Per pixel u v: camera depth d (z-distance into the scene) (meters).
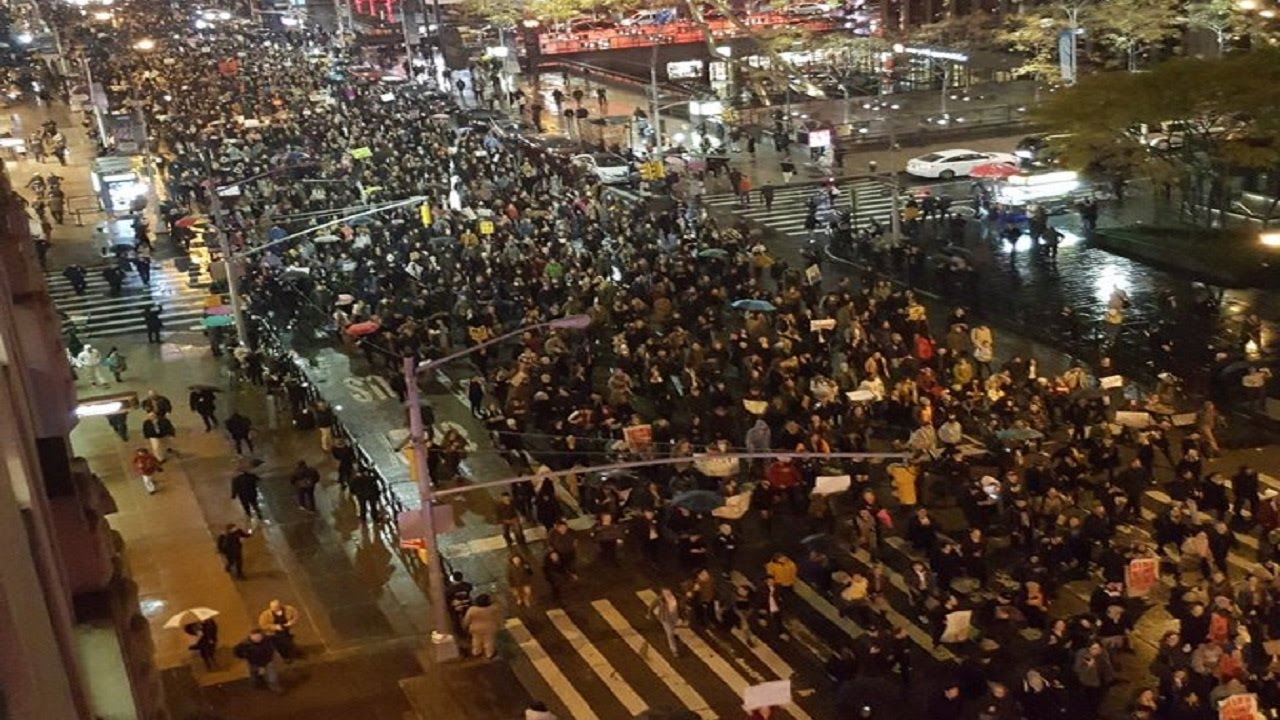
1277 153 47.97
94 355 49.09
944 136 76.12
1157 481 34.06
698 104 75.56
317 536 34.50
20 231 16.28
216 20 152.12
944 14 100.12
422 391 44.47
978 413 36.81
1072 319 43.81
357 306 48.06
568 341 44.66
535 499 32.12
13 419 9.45
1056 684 23.17
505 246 55.25
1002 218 58.12
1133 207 59.72
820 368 40.16
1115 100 50.25
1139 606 27.52
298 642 28.95
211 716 22.62
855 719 23.83
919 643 27.17
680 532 30.88
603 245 55.44
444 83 109.19
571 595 30.44
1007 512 30.77
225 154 74.69
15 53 132.25
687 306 45.78
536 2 115.88
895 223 56.56
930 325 47.84
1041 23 76.25
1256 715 21.11
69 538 10.75
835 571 29.02
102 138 84.06
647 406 40.22
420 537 27.42
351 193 66.00
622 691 26.33
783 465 32.16
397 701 26.17
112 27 149.25
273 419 43.28
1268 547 28.83
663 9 124.81
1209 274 48.53
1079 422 34.94
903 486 32.16
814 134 69.44
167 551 33.94
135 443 41.94
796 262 57.66
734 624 28.30
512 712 25.66
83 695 8.68
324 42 136.00
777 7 113.56
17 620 6.30
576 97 91.44
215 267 49.06
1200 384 39.59
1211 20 66.00
